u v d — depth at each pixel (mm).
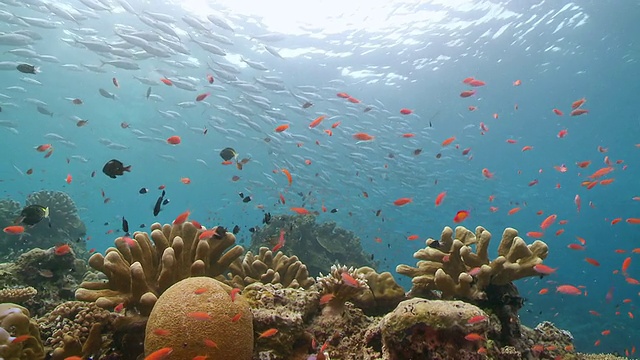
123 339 3660
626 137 47562
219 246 4746
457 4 22312
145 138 24469
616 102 37188
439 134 43094
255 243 13625
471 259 4473
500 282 4305
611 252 52531
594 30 25188
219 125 22250
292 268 5875
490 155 54000
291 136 21453
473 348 3090
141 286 3791
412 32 24750
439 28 24469
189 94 33094
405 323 3119
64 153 65250
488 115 39219
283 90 17906
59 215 12781
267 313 3719
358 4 21938
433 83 31656
